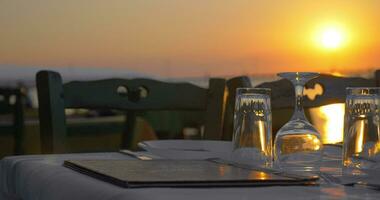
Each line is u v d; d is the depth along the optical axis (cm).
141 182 59
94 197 59
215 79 146
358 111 74
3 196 102
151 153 101
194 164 80
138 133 304
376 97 74
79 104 133
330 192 59
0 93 229
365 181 68
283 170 79
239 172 70
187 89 146
